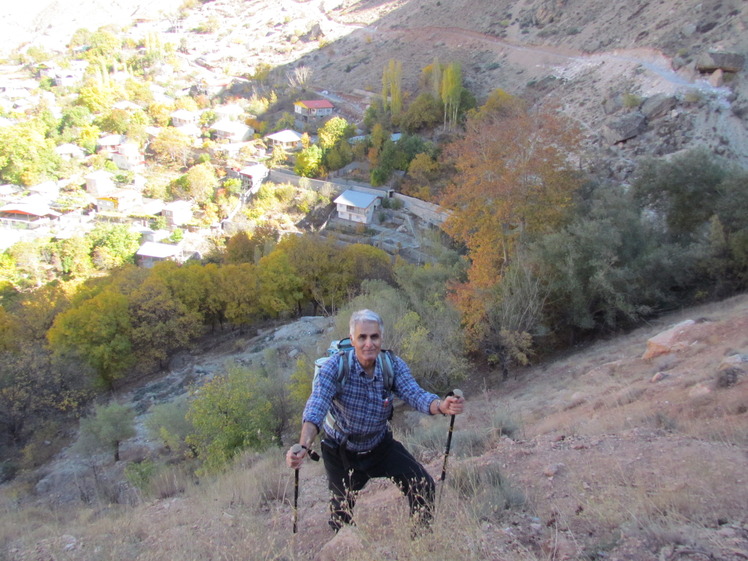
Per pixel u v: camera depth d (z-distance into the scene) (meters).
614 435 6.81
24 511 12.02
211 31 174.62
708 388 8.64
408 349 18.89
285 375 20.89
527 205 22.58
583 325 20.62
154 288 34.91
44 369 27.70
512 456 6.46
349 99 104.31
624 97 57.97
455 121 75.44
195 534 5.75
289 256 41.69
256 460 12.10
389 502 5.43
